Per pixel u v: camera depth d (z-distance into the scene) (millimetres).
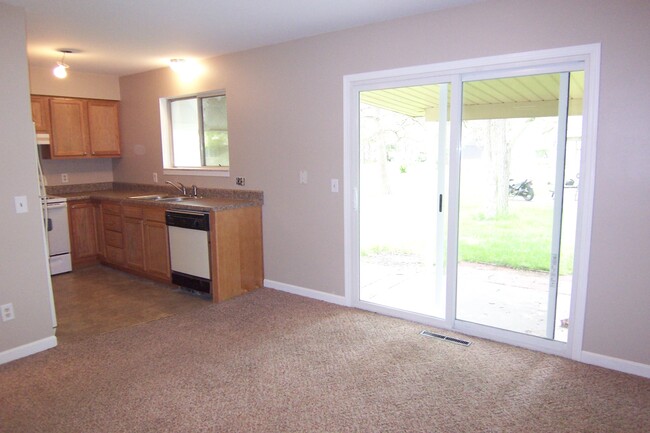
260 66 4344
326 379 2742
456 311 3516
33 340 3166
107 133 5883
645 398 2479
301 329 3521
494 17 2986
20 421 2352
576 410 2381
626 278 2699
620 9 2549
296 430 2252
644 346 2691
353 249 3951
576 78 2852
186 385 2695
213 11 3211
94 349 3209
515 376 2746
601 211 2729
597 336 2840
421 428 2254
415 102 3557
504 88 3115
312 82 3977
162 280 4773
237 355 3080
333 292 4133
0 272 2992
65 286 4766
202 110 5230
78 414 2408
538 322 3211
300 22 3502
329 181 3992
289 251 4402
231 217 4250
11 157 3012
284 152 4281
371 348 3166
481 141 3260
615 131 2637
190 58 4797
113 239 5324
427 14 3260
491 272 3352
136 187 5949
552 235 3074
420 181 3652
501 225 3266
